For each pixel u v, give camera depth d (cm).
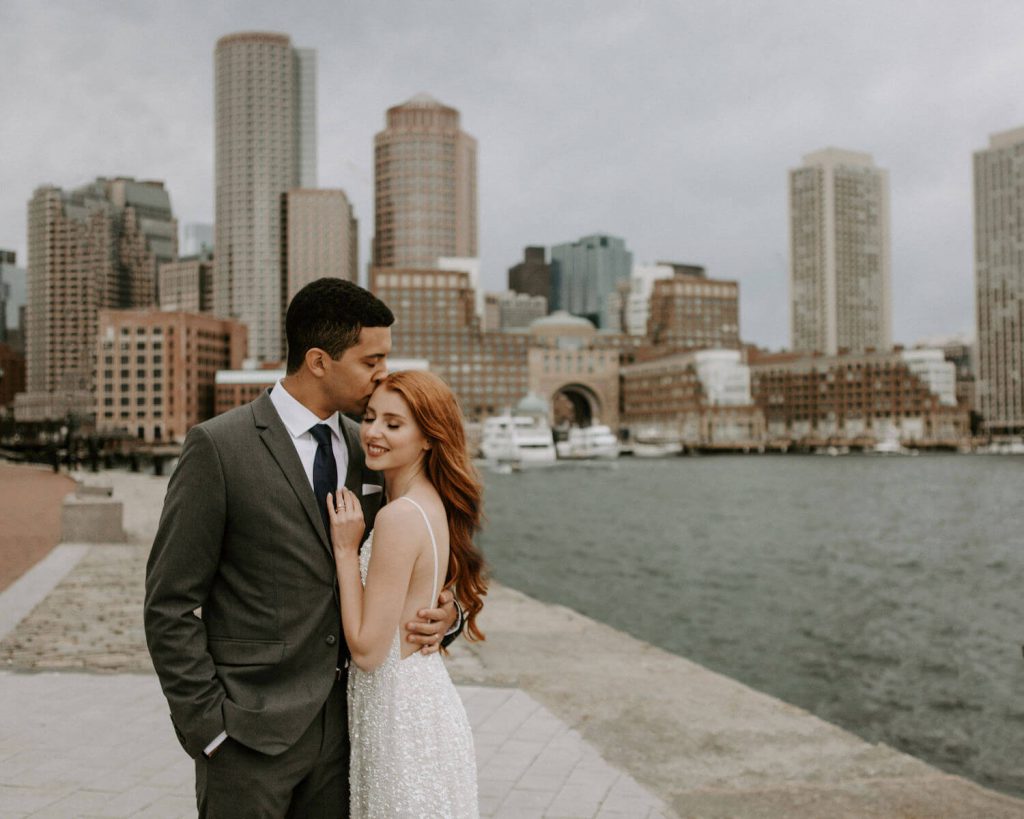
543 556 3559
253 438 266
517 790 478
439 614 276
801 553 3703
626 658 864
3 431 15950
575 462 15550
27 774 478
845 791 507
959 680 1538
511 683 743
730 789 512
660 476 11456
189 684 248
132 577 1292
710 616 2212
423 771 265
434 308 19025
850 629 2031
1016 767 1082
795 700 1415
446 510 292
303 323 272
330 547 271
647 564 3300
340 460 287
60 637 877
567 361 19838
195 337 16888
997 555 3653
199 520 255
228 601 264
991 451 19700
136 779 472
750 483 9850
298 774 263
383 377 287
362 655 265
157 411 16400
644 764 559
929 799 494
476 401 18950
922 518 5544
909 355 18562
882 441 18900
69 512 1727
